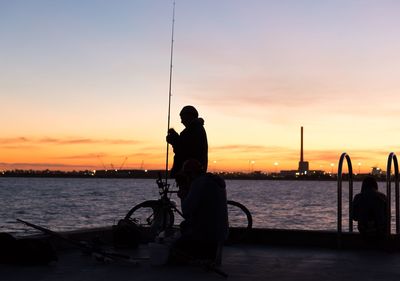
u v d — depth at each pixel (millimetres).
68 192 197875
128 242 7910
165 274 6102
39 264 6449
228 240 8727
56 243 7496
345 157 8602
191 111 7629
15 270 6133
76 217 65312
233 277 6008
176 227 8523
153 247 6605
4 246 6445
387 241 7965
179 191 7094
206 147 7613
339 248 8219
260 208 89000
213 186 6539
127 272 6180
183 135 7578
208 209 6531
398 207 8742
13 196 147625
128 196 153125
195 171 6730
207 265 6172
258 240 8711
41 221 58844
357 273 6309
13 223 56281
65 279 5688
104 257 6723
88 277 5828
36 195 159250
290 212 77938
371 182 8297
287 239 8547
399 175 8781
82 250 6961
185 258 6480
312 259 7293
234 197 149875
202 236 6512
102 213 73188
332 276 6117
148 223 8633
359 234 8234
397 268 6652
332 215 71875
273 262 7035
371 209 8055
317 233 8453
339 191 8258
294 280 5871
